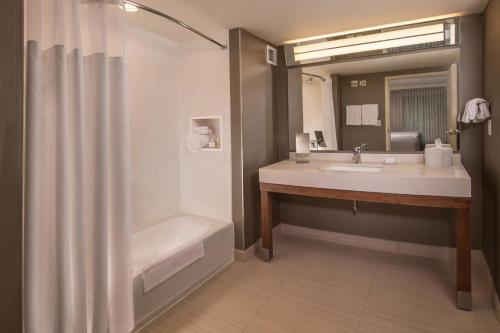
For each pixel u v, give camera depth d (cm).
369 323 188
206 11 228
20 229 110
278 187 261
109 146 149
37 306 121
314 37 294
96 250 142
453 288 226
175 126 301
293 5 219
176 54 297
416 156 273
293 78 321
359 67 289
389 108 280
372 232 302
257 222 297
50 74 127
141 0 206
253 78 284
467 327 182
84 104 142
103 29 141
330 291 226
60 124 128
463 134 253
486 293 218
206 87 285
